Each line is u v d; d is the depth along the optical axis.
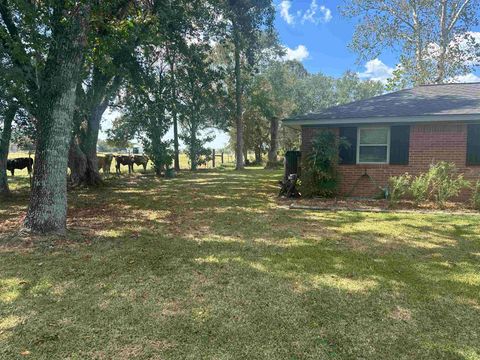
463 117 8.62
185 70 15.12
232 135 32.28
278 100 33.84
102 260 4.53
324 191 9.95
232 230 6.23
